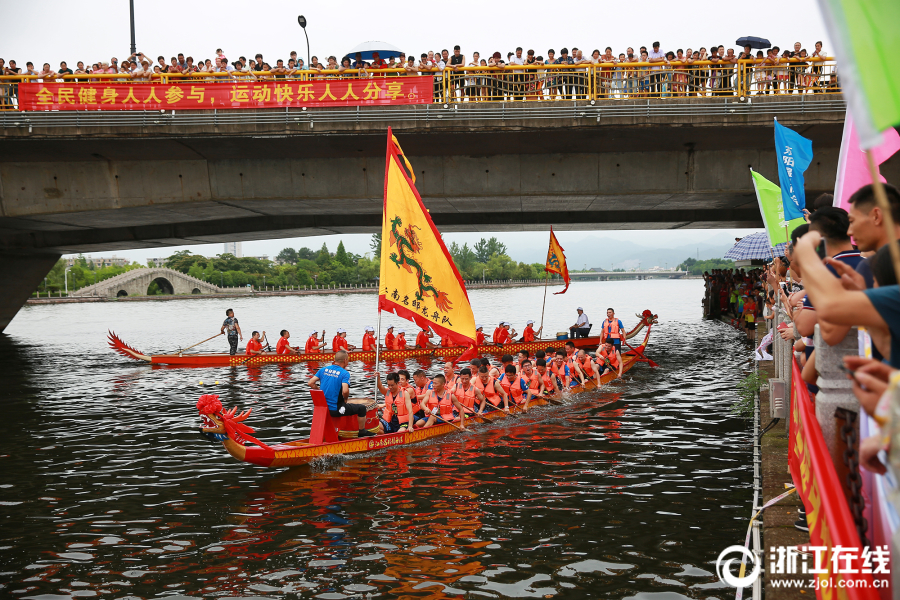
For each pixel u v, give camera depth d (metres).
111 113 21.39
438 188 23.86
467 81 23.19
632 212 31.61
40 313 73.81
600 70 21.98
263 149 22.64
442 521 9.23
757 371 21.09
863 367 2.77
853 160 7.71
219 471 11.86
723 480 10.75
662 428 14.41
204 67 24.77
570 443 13.30
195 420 16.28
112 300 113.38
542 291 128.88
